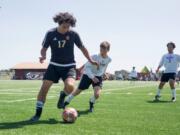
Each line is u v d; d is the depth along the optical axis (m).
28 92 21.36
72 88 8.52
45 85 8.53
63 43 8.43
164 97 17.95
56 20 8.29
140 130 7.56
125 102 14.48
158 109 11.79
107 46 10.55
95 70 10.73
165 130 7.61
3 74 94.31
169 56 15.81
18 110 10.89
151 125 8.25
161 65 15.97
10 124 8.02
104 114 10.19
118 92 22.48
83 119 9.02
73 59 8.65
